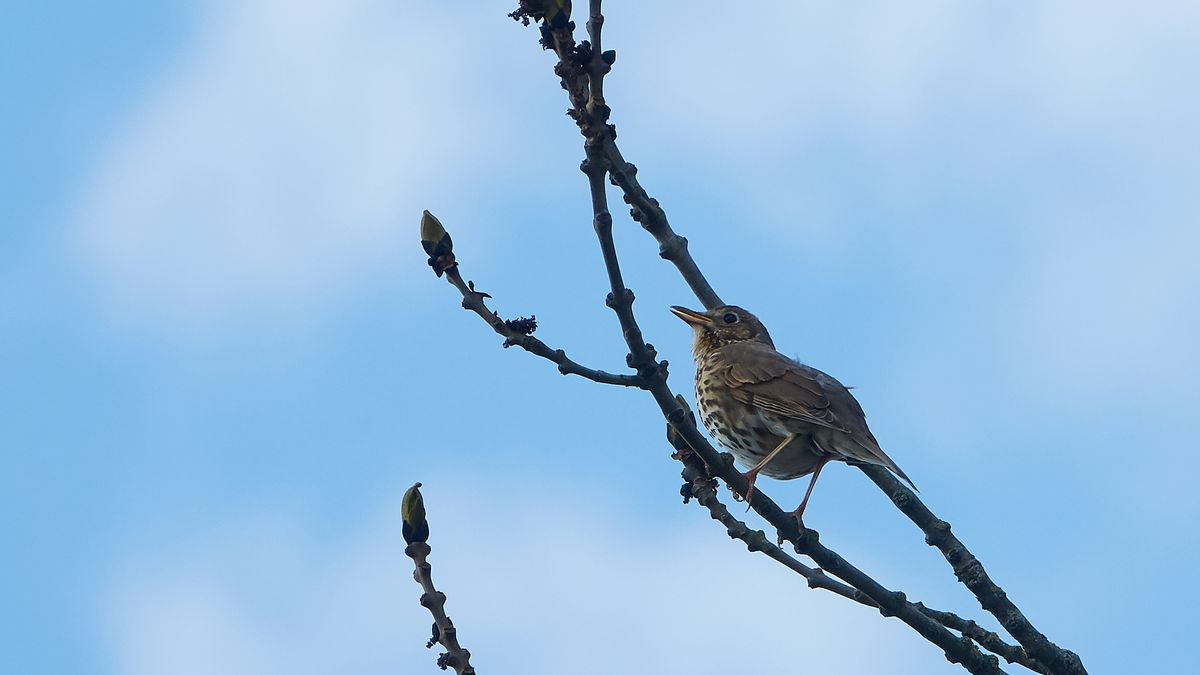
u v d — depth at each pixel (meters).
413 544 9.73
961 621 12.30
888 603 11.91
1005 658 12.20
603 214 10.20
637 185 13.89
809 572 11.95
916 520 13.23
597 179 10.15
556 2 9.72
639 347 10.69
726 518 11.83
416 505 9.77
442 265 10.35
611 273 10.52
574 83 9.96
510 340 10.41
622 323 10.65
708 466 11.64
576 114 9.98
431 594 9.62
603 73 9.95
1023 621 12.33
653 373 10.77
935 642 11.98
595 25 10.03
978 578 12.64
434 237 10.36
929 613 12.31
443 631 9.55
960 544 12.94
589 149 10.06
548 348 10.51
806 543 11.74
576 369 10.57
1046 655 12.15
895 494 13.81
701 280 14.18
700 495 11.80
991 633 12.26
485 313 10.41
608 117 10.06
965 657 11.93
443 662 9.48
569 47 9.84
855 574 11.88
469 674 9.45
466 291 10.38
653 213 14.01
